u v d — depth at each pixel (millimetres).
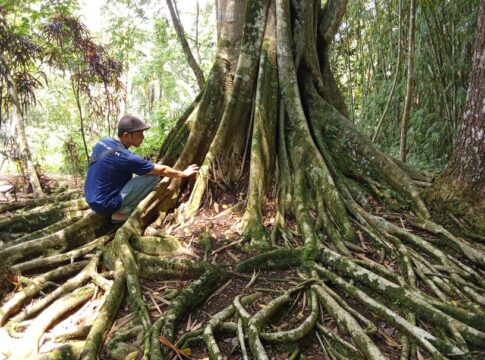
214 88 5410
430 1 7070
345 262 3596
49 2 7020
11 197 6770
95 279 3643
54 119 13594
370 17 9211
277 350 2820
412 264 3676
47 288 3680
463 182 4266
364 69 10375
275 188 4867
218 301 3402
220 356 2605
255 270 3766
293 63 5363
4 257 3875
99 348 2883
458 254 3949
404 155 6820
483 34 4039
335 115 5297
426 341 2795
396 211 4570
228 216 4645
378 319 3123
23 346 2830
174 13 7629
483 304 3223
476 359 2674
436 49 7723
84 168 8695
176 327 3068
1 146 9711
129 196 4609
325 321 3129
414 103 8789
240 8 5574
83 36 7520
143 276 3729
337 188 4727
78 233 4352
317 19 6043
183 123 5598
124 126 4344
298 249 3863
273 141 5094
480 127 4102
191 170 4855
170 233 4434
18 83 6773
